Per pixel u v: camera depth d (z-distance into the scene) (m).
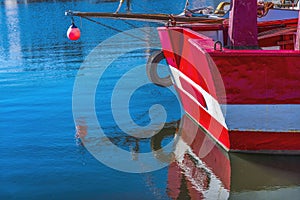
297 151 7.12
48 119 9.62
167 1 37.69
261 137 7.07
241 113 6.87
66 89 12.33
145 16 10.80
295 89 6.63
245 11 7.26
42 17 37.25
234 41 7.33
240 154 7.30
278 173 6.63
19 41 23.44
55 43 21.89
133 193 6.21
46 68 15.59
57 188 6.41
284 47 8.73
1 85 13.16
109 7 40.00
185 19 10.78
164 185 6.42
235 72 6.55
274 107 6.77
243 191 6.19
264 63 6.48
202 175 6.68
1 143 8.23
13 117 9.86
